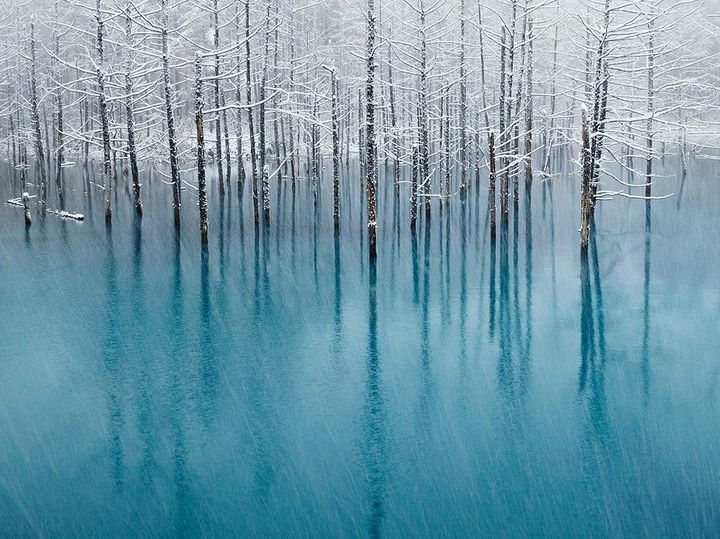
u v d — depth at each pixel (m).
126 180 46.31
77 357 12.90
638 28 27.06
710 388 11.35
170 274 19.78
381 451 9.25
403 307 16.50
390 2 36.28
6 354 13.05
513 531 7.54
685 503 8.02
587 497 8.15
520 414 10.41
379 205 34.44
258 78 38.06
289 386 11.55
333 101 25.19
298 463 8.93
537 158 57.56
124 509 7.91
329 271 20.22
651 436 9.66
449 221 29.12
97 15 26.67
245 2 25.95
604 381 11.71
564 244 23.55
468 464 8.92
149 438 9.59
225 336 14.27
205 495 8.20
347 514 7.84
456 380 11.83
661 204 31.88
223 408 10.60
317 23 50.09
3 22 43.41
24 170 38.06
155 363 12.61
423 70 26.14
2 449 9.26
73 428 9.88
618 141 24.91
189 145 50.75
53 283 18.56
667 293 17.16
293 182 42.38
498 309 16.22
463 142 34.78
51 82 47.41
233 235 26.00
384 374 12.10
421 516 7.80
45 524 7.63
